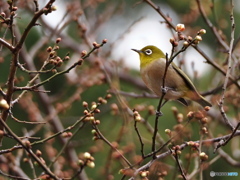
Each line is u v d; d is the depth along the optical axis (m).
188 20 13.62
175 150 7.86
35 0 7.51
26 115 16.33
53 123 14.56
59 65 7.90
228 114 14.66
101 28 15.27
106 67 16.70
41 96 14.74
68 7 13.65
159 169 9.48
